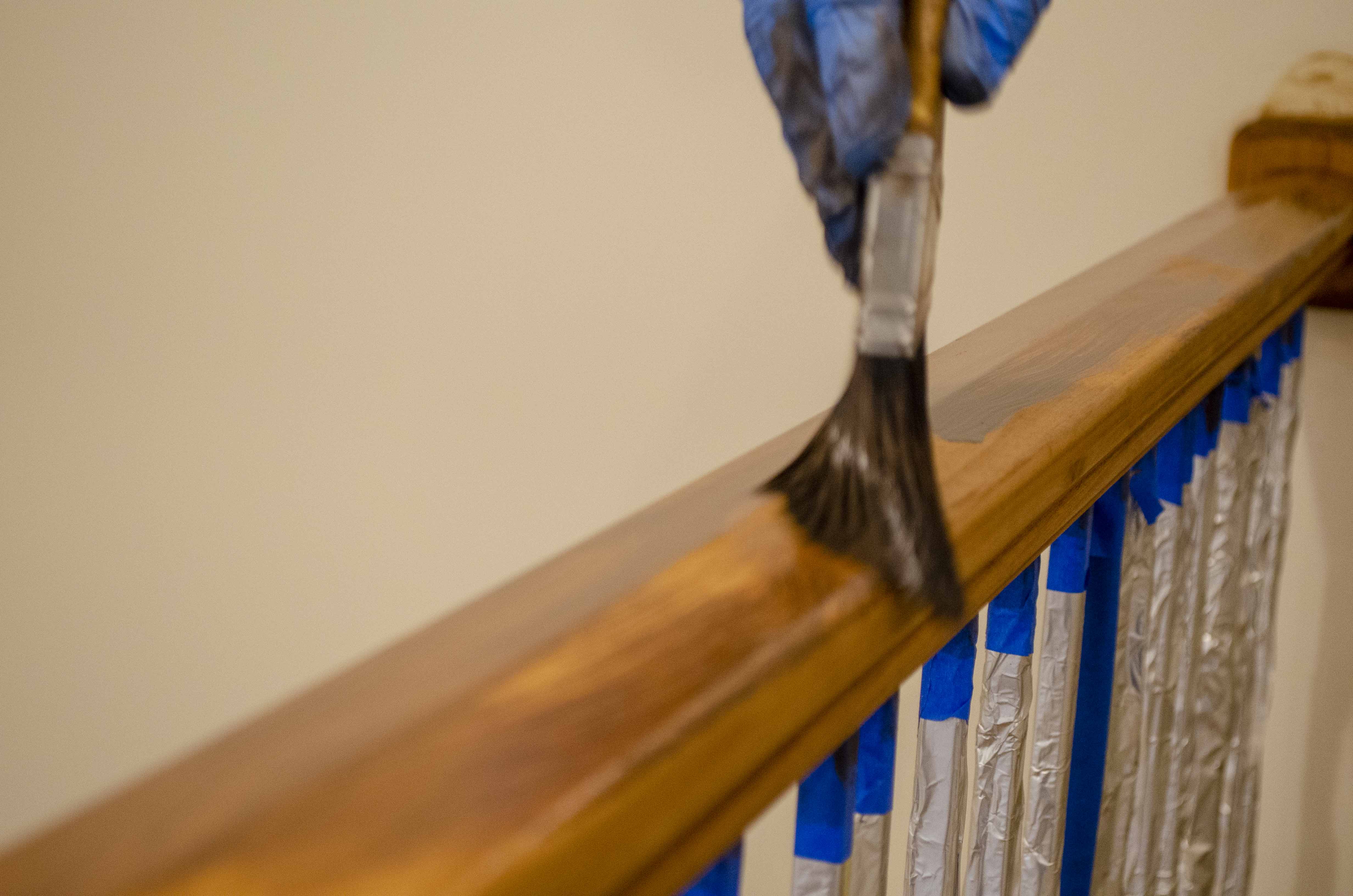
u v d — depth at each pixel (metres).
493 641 0.24
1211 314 0.59
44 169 1.68
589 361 1.45
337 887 0.18
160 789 0.20
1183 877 0.87
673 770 0.22
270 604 1.72
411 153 1.48
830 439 0.30
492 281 1.48
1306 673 1.16
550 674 0.23
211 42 1.55
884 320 0.28
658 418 1.43
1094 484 0.48
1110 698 0.62
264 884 0.18
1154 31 1.12
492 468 1.54
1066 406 0.45
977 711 1.18
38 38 1.63
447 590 1.60
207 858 0.18
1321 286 0.90
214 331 1.65
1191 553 0.73
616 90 1.36
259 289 1.61
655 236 1.38
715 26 1.29
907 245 0.27
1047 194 1.21
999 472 0.38
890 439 0.29
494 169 1.44
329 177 1.53
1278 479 0.92
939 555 0.29
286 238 1.58
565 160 1.41
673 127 1.34
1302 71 1.01
